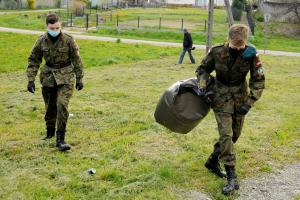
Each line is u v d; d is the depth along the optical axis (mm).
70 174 5688
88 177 5566
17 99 10492
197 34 37750
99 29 41062
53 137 7156
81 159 6234
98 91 11641
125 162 6105
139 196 5012
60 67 6477
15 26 39938
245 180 5570
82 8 53594
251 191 5258
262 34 40375
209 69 5199
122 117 8688
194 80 5473
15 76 14719
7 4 63906
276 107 10094
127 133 7621
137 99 10609
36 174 5691
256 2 50875
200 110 5453
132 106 9852
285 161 6309
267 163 6199
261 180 5586
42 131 7645
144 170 5797
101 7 63031
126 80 13750
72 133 7527
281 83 13930
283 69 18125
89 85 12703
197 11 61500
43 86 6590
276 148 6910
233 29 4926
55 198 4988
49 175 5645
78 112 9109
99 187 5270
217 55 5039
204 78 5188
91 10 61000
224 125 5117
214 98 5176
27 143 6973
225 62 4996
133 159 6223
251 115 9258
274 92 12195
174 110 5414
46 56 6418
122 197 4992
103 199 4949
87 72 15766
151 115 8906
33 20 46188
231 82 5105
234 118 5285
